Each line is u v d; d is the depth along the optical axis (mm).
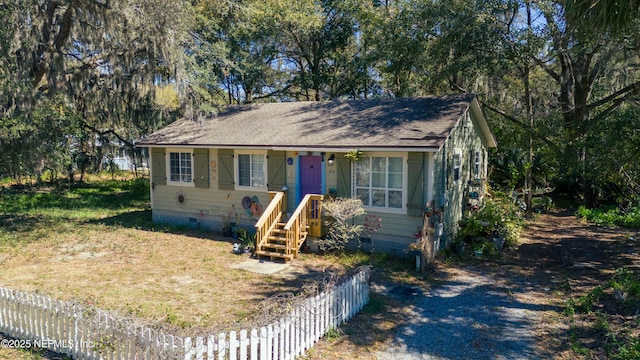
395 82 24250
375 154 11742
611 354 6152
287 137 13352
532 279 9992
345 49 26375
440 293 9039
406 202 11367
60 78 15828
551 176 20547
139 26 14977
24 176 16969
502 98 21672
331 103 15617
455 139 13234
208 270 10438
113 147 24953
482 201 15508
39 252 11930
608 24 8406
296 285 9352
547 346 6629
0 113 14195
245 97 28203
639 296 8125
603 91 21656
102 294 8633
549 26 16047
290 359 6066
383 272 10367
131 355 5457
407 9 19375
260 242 11797
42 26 14625
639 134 13750
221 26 22938
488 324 7461
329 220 12125
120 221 16594
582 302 8188
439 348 6574
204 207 15086
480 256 11953
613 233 15141
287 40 24844
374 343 6707
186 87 16062
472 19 16062
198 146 14445
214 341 5230
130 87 17797
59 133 16500
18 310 6809
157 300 8359
